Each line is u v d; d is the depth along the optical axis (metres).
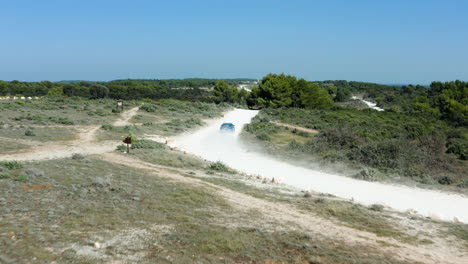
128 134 30.67
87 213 10.67
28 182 13.52
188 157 23.31
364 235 10.70
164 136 32.81
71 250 7.99
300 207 13.41
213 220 11.12
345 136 30.02
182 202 12.90
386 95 130.50
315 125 44.97
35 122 32.56
